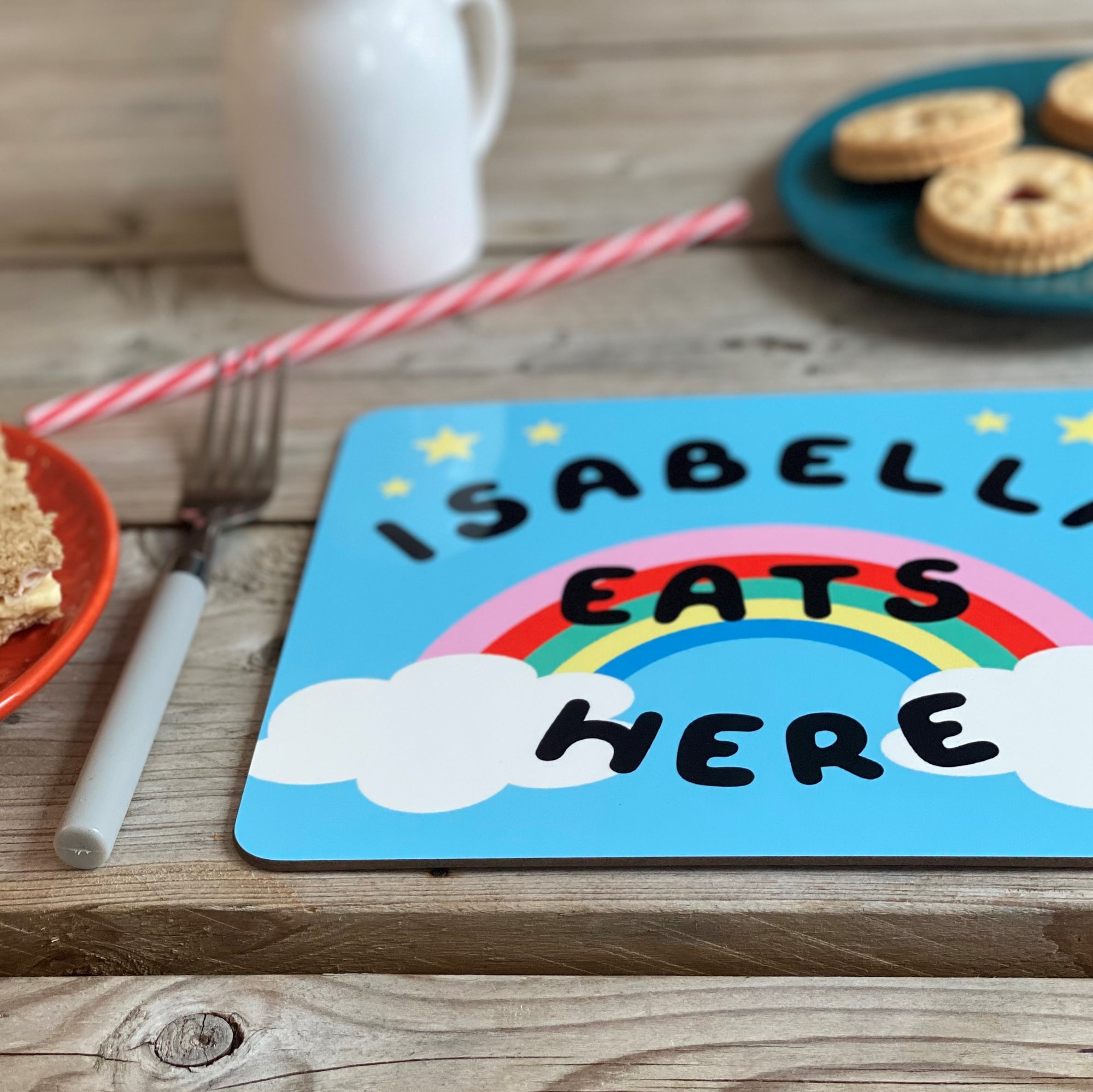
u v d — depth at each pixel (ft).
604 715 1.80
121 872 1.66
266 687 1.93
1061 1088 1.43
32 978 1.64
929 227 2.80
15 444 2.18
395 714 1.84
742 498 2.24
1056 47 3.96
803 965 1.62
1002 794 1.63
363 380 2.77
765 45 4.25
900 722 1.74
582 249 3.07
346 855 1.64
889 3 4.48
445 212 2.98
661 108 3.90
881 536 2.11
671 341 2.82
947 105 3.24
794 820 1.63
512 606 2.03
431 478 2.38
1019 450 2.30
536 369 2.75
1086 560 2.01
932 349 2.69
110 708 1.80
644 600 2.01
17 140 3.97
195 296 3.13
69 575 1.93
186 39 4.62
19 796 1.77
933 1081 1.44
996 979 1.56
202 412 2.71
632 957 1.62
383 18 2.70
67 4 5.04
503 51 3.10
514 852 1.62
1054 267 2.68
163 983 1.61
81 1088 1.49
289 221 2.93
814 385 2.60
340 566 2.16
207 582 2.13
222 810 1.73
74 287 3.21
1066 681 1.78
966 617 1.91
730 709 1.79
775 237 3.21
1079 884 1.56
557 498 2.29
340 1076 1.49
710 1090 1.45
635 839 1.62
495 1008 1.56
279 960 1.67
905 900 1.56
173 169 3.72
